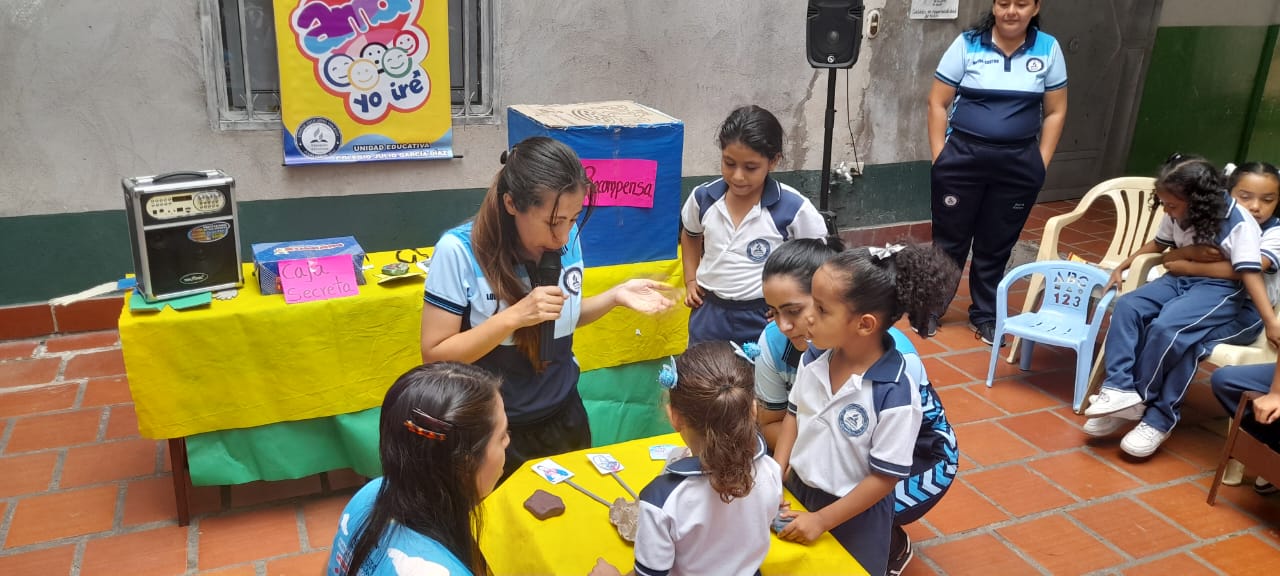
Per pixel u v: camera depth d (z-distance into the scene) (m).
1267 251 3.36
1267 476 2.92
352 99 4.31
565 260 2.17
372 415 2.95
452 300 2.03
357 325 2.80
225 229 2.72
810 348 2.11
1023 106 4.27
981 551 2.89
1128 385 3.47
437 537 1.26
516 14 4.54
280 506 3.04
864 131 5.73
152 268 2.61
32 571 2.63
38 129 3.91
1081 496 3.21
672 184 3.02
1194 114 7.70
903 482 2.30
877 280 1.84
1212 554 2.89
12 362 3.95
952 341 4.61
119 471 3.18
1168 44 7.25
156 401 2.65
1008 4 4.14
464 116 4.62
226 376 2.71
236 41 4.15
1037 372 4.25
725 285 2.90
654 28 4.88
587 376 3.22
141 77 4.00
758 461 1.68
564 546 1.83
